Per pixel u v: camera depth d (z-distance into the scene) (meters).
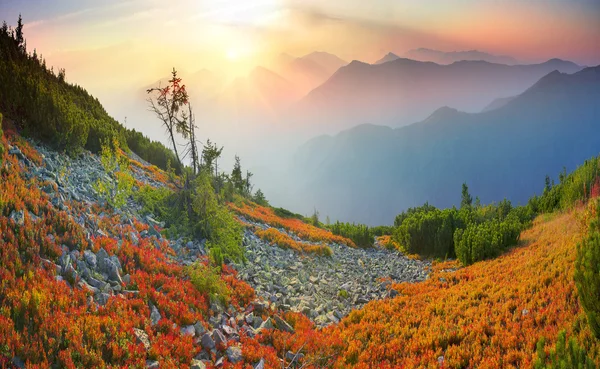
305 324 11.01
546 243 17.00
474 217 25.83
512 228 19.48
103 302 8.38
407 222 26.30
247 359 8.15
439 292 13.77
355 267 20.42
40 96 20.31
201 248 15.70
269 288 13.93
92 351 6.42
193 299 9.99
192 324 9.02
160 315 8.70
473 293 12.35
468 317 10.55
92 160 21.14
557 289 10.88
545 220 23.45
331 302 13.88
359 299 14.37
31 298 7.10
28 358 5.86
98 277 9.36
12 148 14.63
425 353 8.92
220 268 13.80
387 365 8.37
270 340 9.48
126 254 11.21
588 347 7.36
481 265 17.02
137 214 16.47
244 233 21.52
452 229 23.20
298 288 14.84
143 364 6.71
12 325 6.23
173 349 7.59
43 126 19.06
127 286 9.64
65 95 29.72
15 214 9.56
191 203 18.22
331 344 9.45
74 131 20.22
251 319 10.45
